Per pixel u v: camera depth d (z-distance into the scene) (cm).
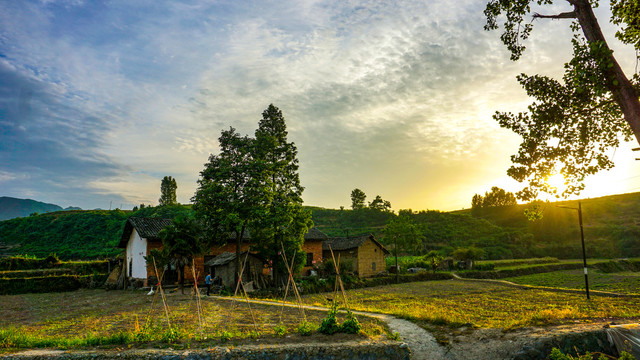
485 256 8062
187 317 1838
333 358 1166
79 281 4253
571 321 1477
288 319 1758
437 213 11506
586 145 1348
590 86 1165
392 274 4916
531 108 1350
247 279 3441
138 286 3588
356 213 11881
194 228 3209
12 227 8100
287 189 3638
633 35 1241
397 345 1231
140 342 1226
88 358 1089
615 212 11019
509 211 12325
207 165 3534
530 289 3888
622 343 1217
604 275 5316
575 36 1238
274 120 3753
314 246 4897
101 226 8169
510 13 1425
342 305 2291
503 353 1232
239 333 1335
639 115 1095
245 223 3306
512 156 1420
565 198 1359
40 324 1864
